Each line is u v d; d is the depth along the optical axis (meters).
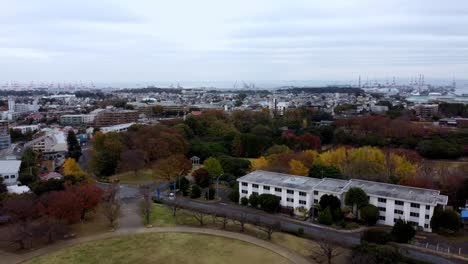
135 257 71.25
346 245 76.31
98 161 139.00
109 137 160.00
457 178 107.94
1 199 93.12
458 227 84.50
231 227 87.38
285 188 99.81
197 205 106.06
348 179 113.31
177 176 127.00
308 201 96.56
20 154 173.88
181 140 162.25
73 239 79.88
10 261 69.38
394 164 124.94
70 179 105.25
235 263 68.69
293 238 80.75
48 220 81.31
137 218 93.38
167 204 106.31
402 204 89.62
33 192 96.88
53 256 71.62
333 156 134.25
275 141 179.62
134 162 137.00
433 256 72.75
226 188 124.56
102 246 76.38
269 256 71.75
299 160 128.75
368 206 90.06
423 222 87.62
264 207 99.44
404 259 67.81
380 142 181.25
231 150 175.62
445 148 162.88
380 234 78.38
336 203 92.50
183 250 74.50
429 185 104.75
